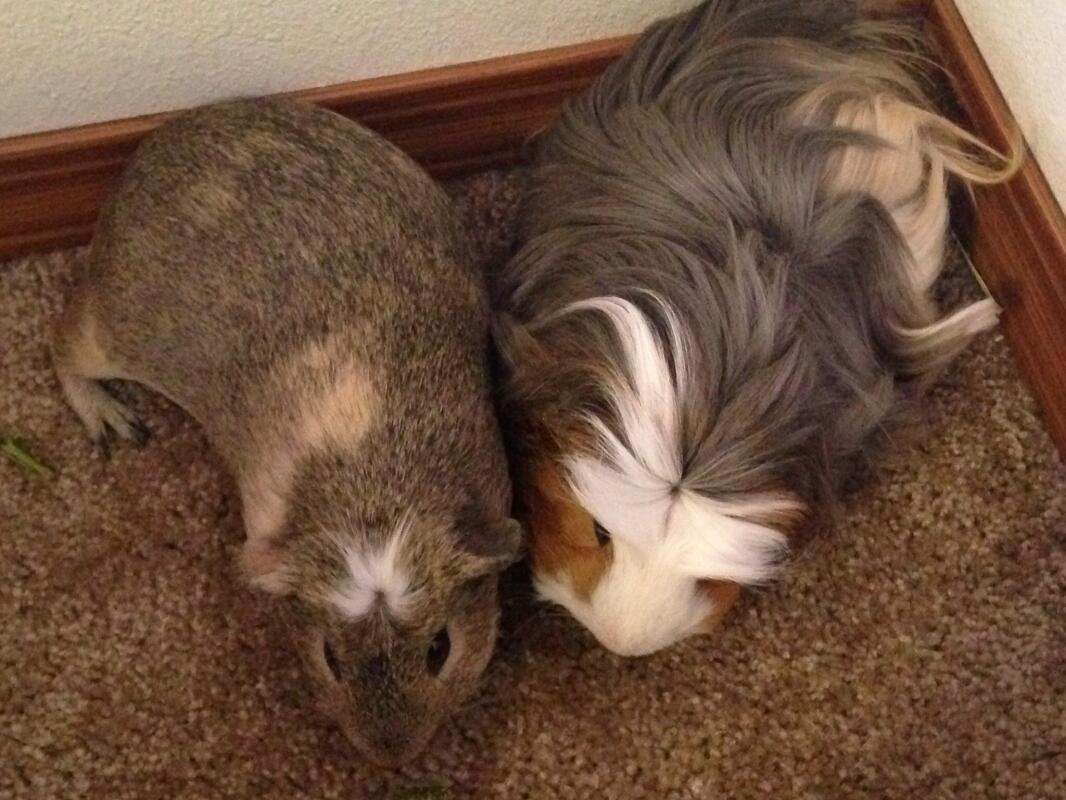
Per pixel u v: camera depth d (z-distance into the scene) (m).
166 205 0.55
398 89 0.62
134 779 0.58
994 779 0.60
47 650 0.59
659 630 0.54
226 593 0.61
